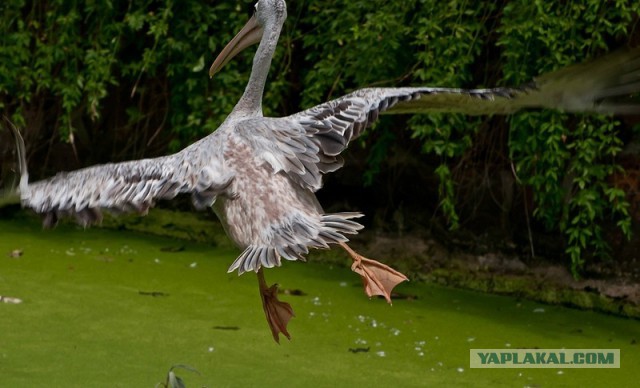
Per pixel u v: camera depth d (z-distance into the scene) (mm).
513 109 6512
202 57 13781
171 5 14023
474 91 6145
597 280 12195
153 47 14273
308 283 12648
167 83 14938
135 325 10750
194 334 10562
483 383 9555
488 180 12875
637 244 12008
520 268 12688
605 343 10930
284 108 14086
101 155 15391
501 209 12852
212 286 12336
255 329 10836
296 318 11242
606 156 12055
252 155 5625
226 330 10750
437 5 12359
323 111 5887
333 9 13094
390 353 10273
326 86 13383
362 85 12875
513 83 12312
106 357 9766
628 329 11461
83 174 5422
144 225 14836
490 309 12031
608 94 6500
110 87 15305
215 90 14273
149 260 13367
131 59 15070
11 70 15023
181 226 14633
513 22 11891
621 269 12102
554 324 11547
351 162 13742
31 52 15445
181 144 14797
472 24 12383
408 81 12992
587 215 11945
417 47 12922
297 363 9852
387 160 13555
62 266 12828
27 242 13875
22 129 15422
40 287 11875
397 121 13453
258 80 6613
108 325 10703
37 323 10633
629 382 9781
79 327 10594
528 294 12508
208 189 5469
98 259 13273
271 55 6691
